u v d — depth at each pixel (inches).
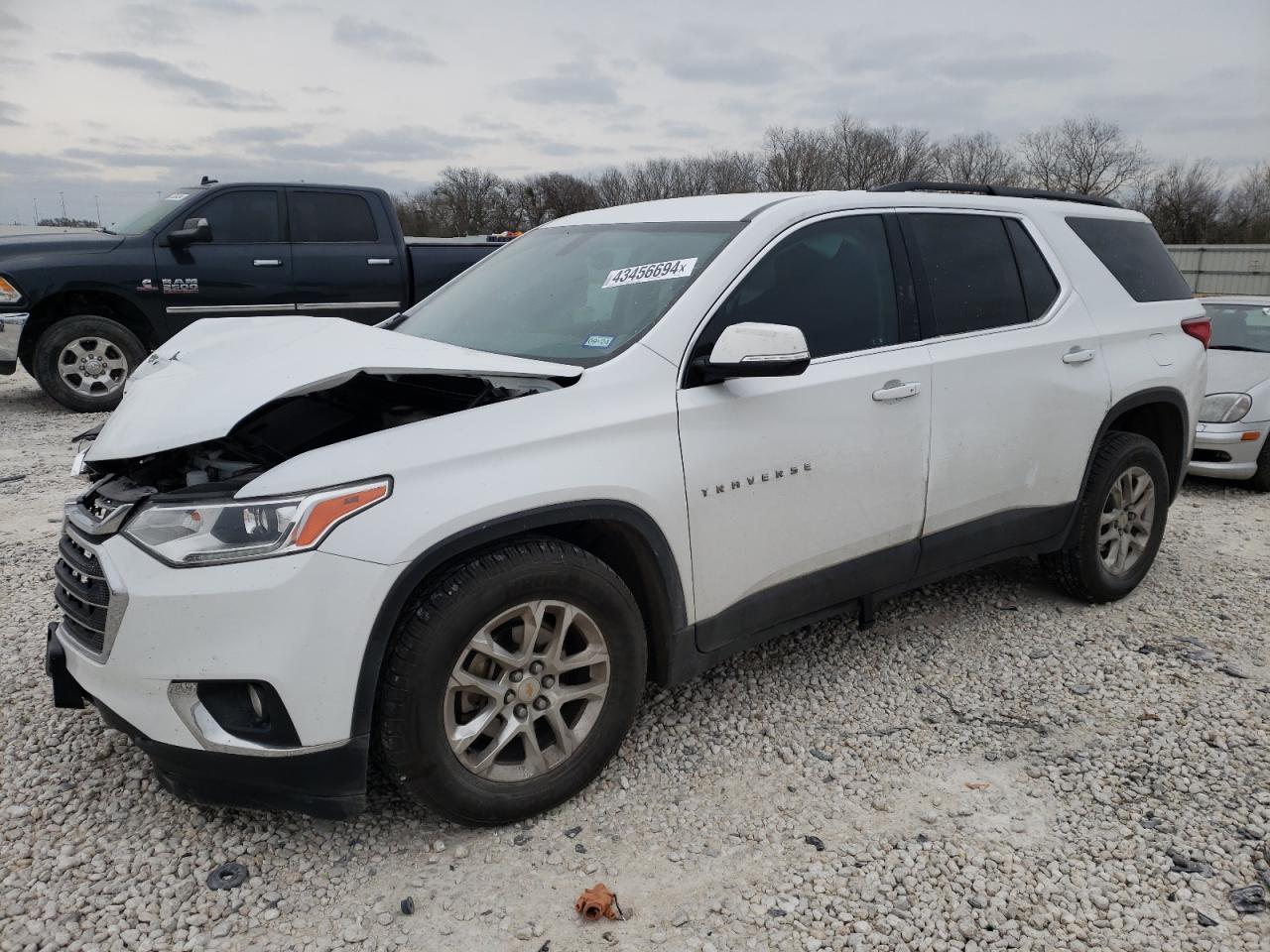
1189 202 2060.8
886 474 133.3
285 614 91.2
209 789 97.9
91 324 352.2
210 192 360.5
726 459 117.1
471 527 97.9
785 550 125.1
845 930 93.2
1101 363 161.6
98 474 112.4
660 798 114.7
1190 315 181.0
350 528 92.7
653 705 136.6
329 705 93.6
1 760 120.9
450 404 113.7
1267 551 213.8
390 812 111.7
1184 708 136.9
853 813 112.0
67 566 106.4
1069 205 171.5
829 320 130.4
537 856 104.1
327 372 101.7
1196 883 99.7
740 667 148.9
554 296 134.1
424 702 97.7
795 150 2284.7
